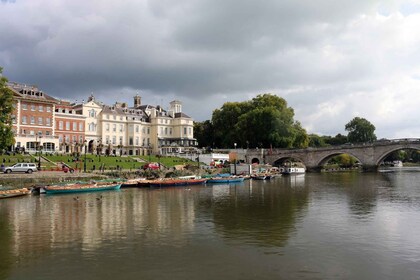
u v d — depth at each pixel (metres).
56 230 29.62
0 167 64.44
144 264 21.31
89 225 31.52
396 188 63.00
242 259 22.19
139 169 83.50
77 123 113.19
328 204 43.94
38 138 95.56
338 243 25.64
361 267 20.88
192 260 22.00
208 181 75.69
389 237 27.28
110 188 60.69
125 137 132.38
